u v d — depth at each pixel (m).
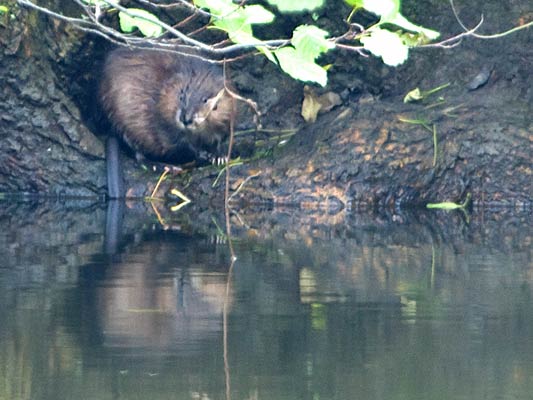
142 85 13.77
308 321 6.52
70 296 7.22
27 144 14.03
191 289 7.52
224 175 13.72
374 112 13.97
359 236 10.70
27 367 5.40
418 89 14.11
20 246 9.66
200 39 13.83
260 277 8.09
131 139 13.96
